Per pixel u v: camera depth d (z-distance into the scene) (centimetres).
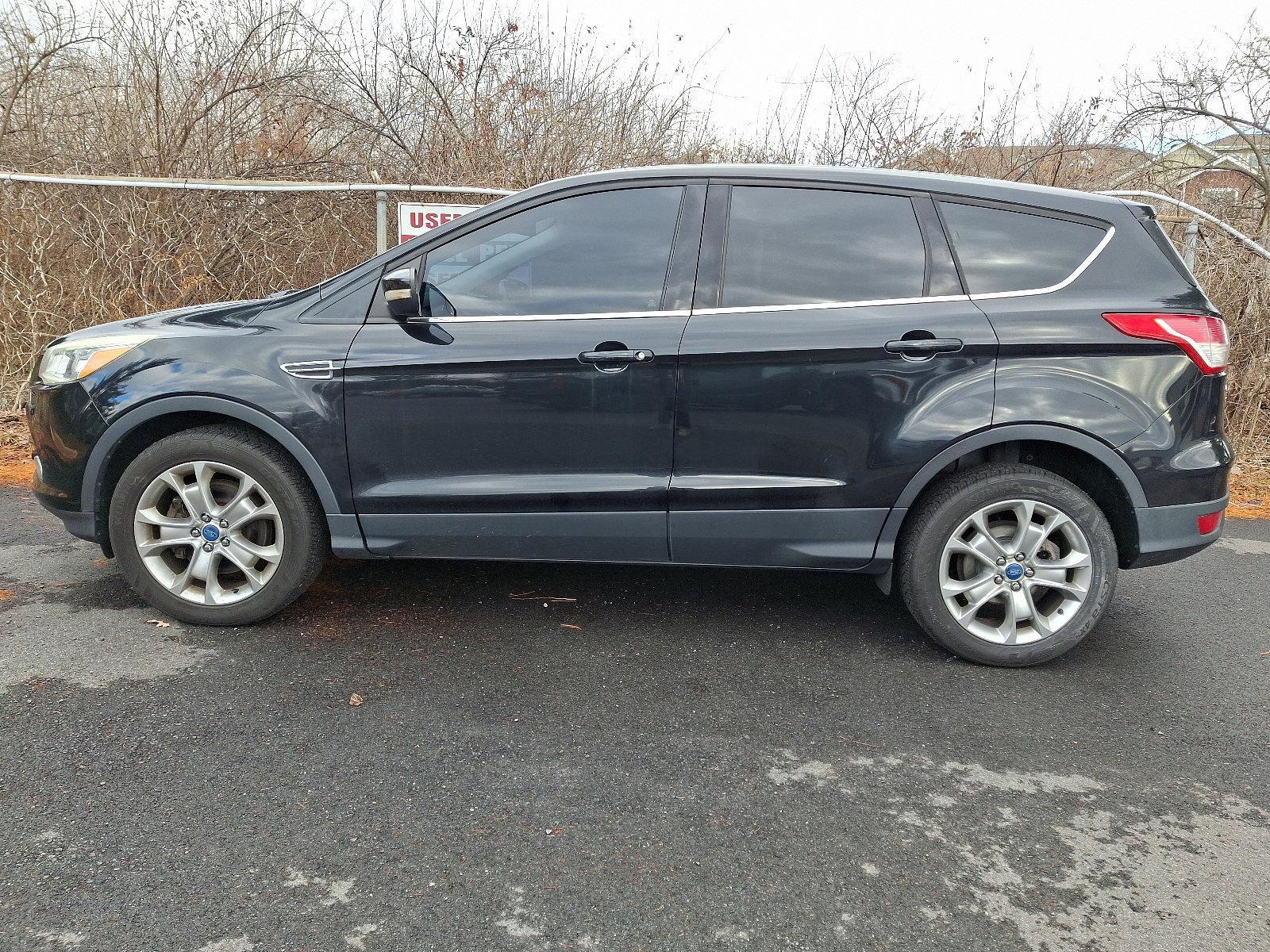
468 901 211
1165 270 330
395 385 339
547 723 295
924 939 203
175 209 721
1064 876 226
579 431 338
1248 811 257
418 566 444
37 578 408
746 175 346
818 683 330
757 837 238
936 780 268
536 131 841
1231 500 621
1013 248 333
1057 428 322
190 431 350
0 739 274
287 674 323
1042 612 354
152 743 274
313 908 206
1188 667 352
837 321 328
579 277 344
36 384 363
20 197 714
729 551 346
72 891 209
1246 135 872
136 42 795
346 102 854
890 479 331
